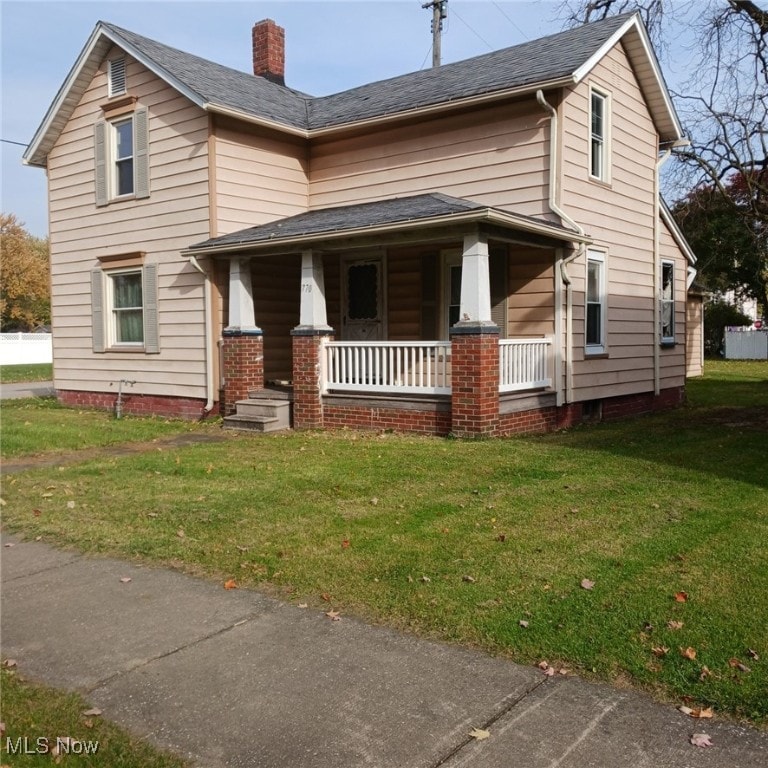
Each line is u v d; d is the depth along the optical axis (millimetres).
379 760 2994
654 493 6926
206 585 4930
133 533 6031
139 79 13727
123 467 8625
